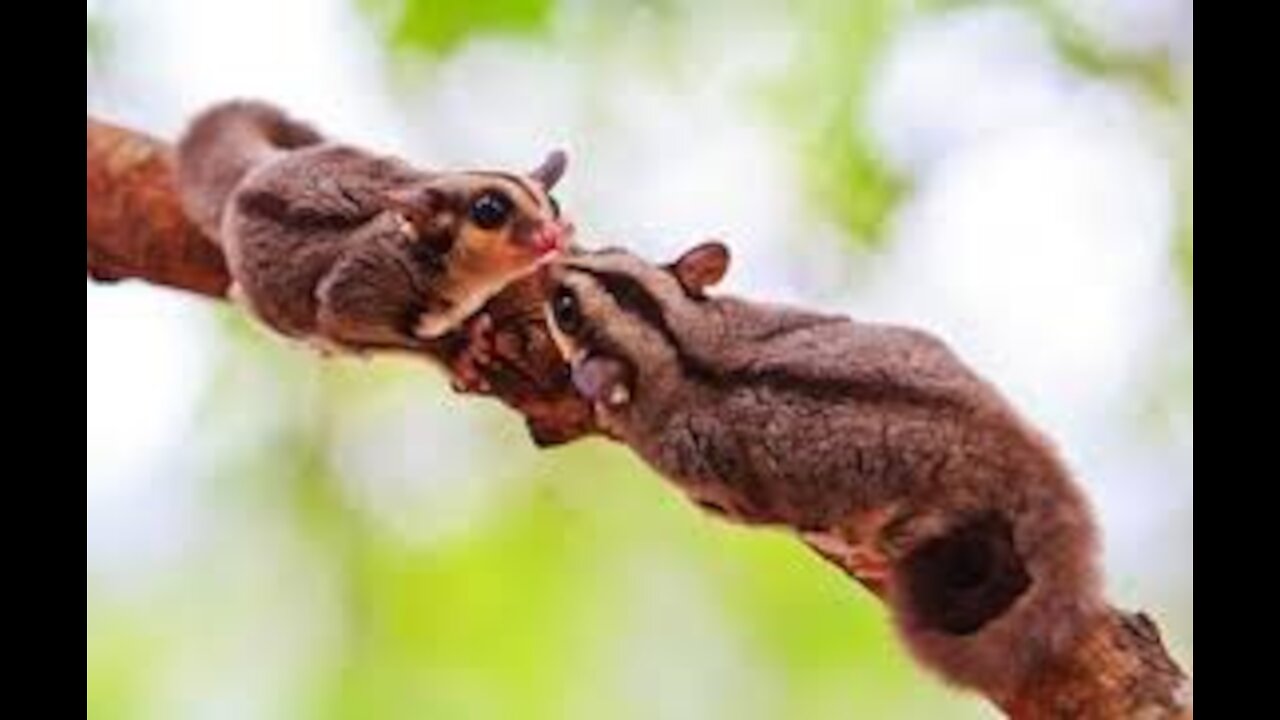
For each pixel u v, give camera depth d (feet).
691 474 5.92
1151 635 5.70
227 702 6.79
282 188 6.13
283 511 6.84
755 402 5.86
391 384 6.86
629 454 6.84
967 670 5.72
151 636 6.80
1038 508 5.72
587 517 6.84
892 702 6.78
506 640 6.81
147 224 6.15
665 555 6.83
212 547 6.82
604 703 6.79
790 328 5.90
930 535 5.78
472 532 6.84
